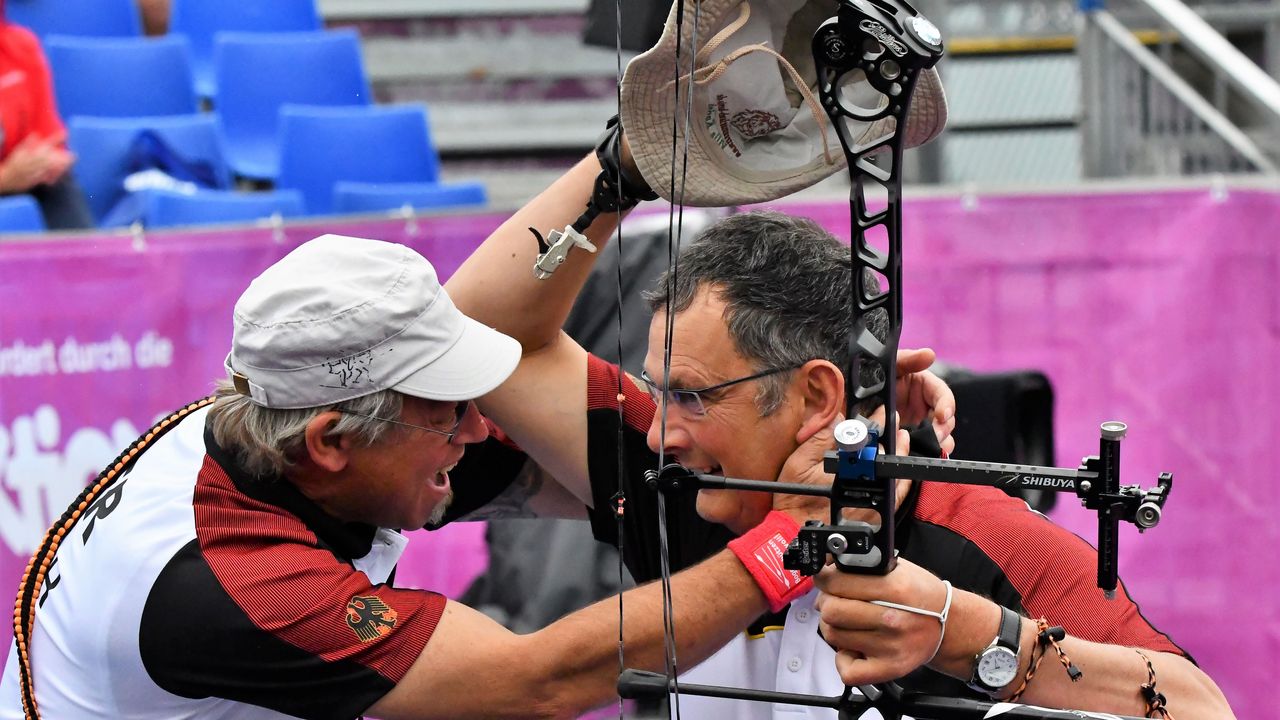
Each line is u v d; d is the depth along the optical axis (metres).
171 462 4.37
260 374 4.09
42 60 11.98
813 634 4.37
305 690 4.07
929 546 4.25
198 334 8.17
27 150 11.67
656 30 5.06
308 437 4.10
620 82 3.82
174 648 4.07
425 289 4.20
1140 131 11.60
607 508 4.93
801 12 3.74
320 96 14.50
